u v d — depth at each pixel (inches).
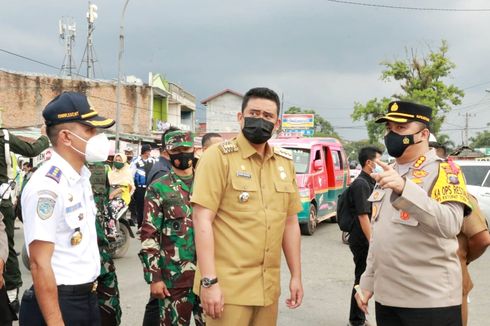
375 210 112.7
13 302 191.0
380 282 109.5
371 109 1510.8
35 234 91.7
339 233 439.8
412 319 103.7
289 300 113.4
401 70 1486.2
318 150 455.5
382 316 111.7
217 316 98.4
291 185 109.9
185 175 145.1
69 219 98.5
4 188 182.4
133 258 315.0
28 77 1064.8
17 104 1056.2
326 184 466.9
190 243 139.6
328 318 206.5
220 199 102.6
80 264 101.3
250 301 101.4
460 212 100.3
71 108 102.0
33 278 92.9
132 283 254.7
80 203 101.7
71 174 100.9
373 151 189.6
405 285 104.3
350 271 290.4
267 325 107.6
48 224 93.2
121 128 1223.5
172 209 138.8
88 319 102.9
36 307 102.7
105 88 1192.2
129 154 425.1
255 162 106.3
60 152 102.7
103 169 186.7
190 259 139.2
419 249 102.7
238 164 103.7
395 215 105.7
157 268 138.1
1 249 122.6
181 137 140.5
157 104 1441.9
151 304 154.6
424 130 107.1
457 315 104.7
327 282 264.5
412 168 107.3
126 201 308.3
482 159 493.7
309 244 381.4
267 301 104.4
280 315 209.5
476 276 285.0
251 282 102.1
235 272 101.5
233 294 100.7
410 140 106.3
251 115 103.8
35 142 199.3
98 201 181.9
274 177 107.7
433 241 101.4
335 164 496.7
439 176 103.0
